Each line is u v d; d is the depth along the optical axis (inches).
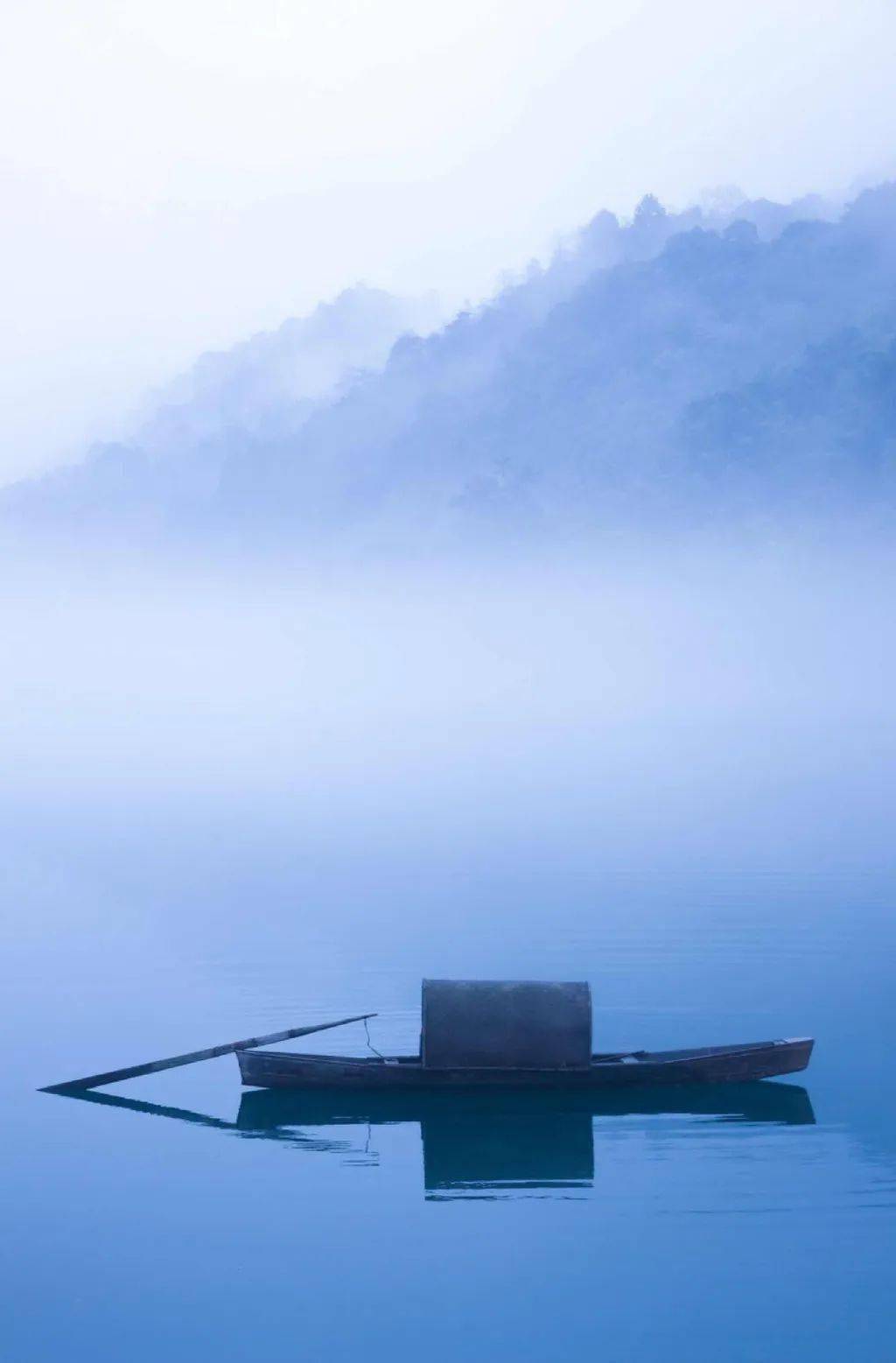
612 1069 555.8
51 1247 446.9
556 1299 414.6
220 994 720.3
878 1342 391.2
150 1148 522.6
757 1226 454.6
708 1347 387.5
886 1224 456.8
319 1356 385.1
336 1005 700.7
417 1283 421.7
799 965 755.4
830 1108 549.3
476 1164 502.6
